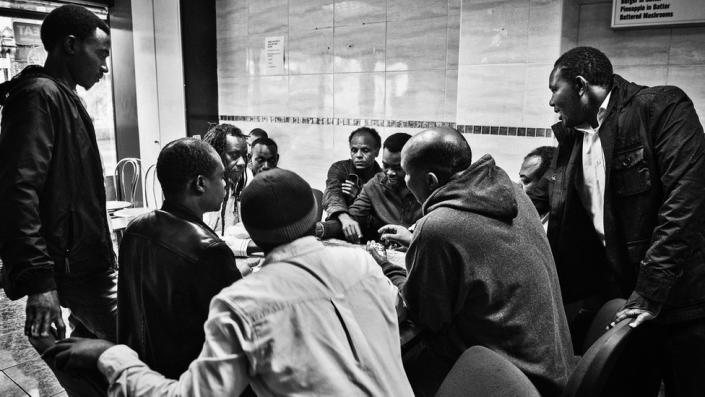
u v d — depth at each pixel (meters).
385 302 1.07
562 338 1.44
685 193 1.51
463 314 1.40
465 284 1.33
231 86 4.87
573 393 1.17
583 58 1.67
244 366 0.93
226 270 1.22
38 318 1.46
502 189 1.38
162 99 4.95
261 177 1.03
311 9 4.16
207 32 4.84
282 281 0.97
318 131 4.30
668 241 1.51
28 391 2.34
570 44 2.84
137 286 1.25
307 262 1.01
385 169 2.61
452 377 1.18
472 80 3.10
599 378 1.15
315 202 1.07
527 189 2.22
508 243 1.35
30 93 1.55
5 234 1.48
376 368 1.00
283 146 4.57
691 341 1.60
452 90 3.51
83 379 1.10
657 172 1.62
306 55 4.27
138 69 5.09
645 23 2.59
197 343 1.23
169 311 1.21
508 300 1.34
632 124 1.64
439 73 3.55
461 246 1.32
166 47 4.79
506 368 1.11
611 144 1.68
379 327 1.04
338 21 4.02
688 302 1.58
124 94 5.28
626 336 1.22
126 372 1.04
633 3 2.61
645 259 1.55
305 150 4.42
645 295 1.52
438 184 1.46
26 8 4.58
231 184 2.53
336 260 1.04
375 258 1.84
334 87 4.13
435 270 1.34
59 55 1.68
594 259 1.95
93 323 1.86
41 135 1.54
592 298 2.01
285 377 0.92
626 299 1.74
